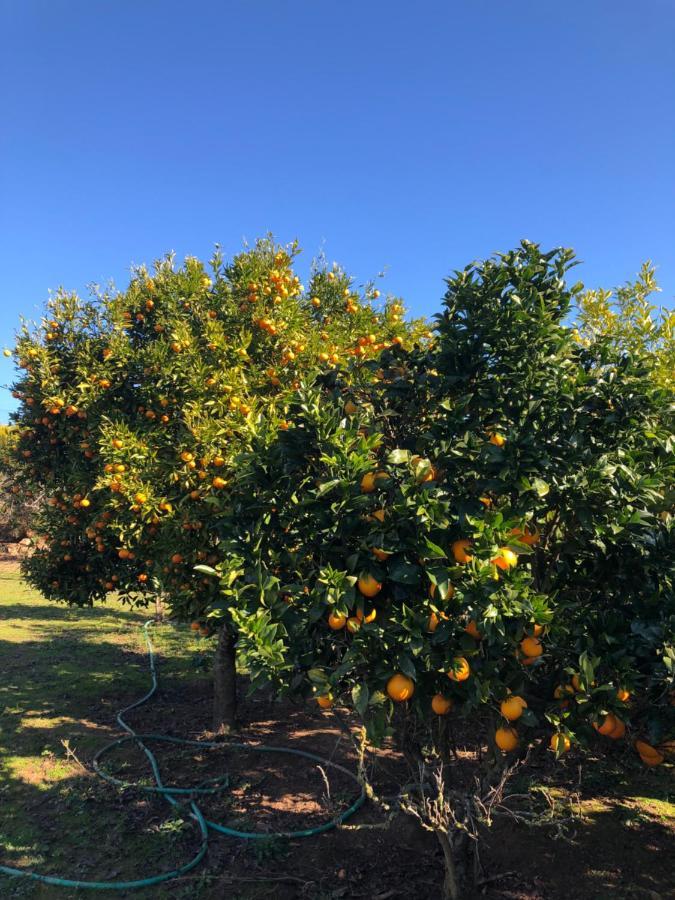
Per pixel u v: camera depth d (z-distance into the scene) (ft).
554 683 10.19
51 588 23.94
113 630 39.58
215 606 10.05
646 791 16.66
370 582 9.05
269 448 10.92
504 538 8.91
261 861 13.52
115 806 16.12
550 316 10.48
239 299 21.62
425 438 10.50
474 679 9.01
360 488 9.59
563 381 10.37
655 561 9.67
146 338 22.90
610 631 9.34
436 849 13.43
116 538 21.97
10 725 21.85
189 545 18.03
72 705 24.38
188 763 18.99
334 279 25.49
